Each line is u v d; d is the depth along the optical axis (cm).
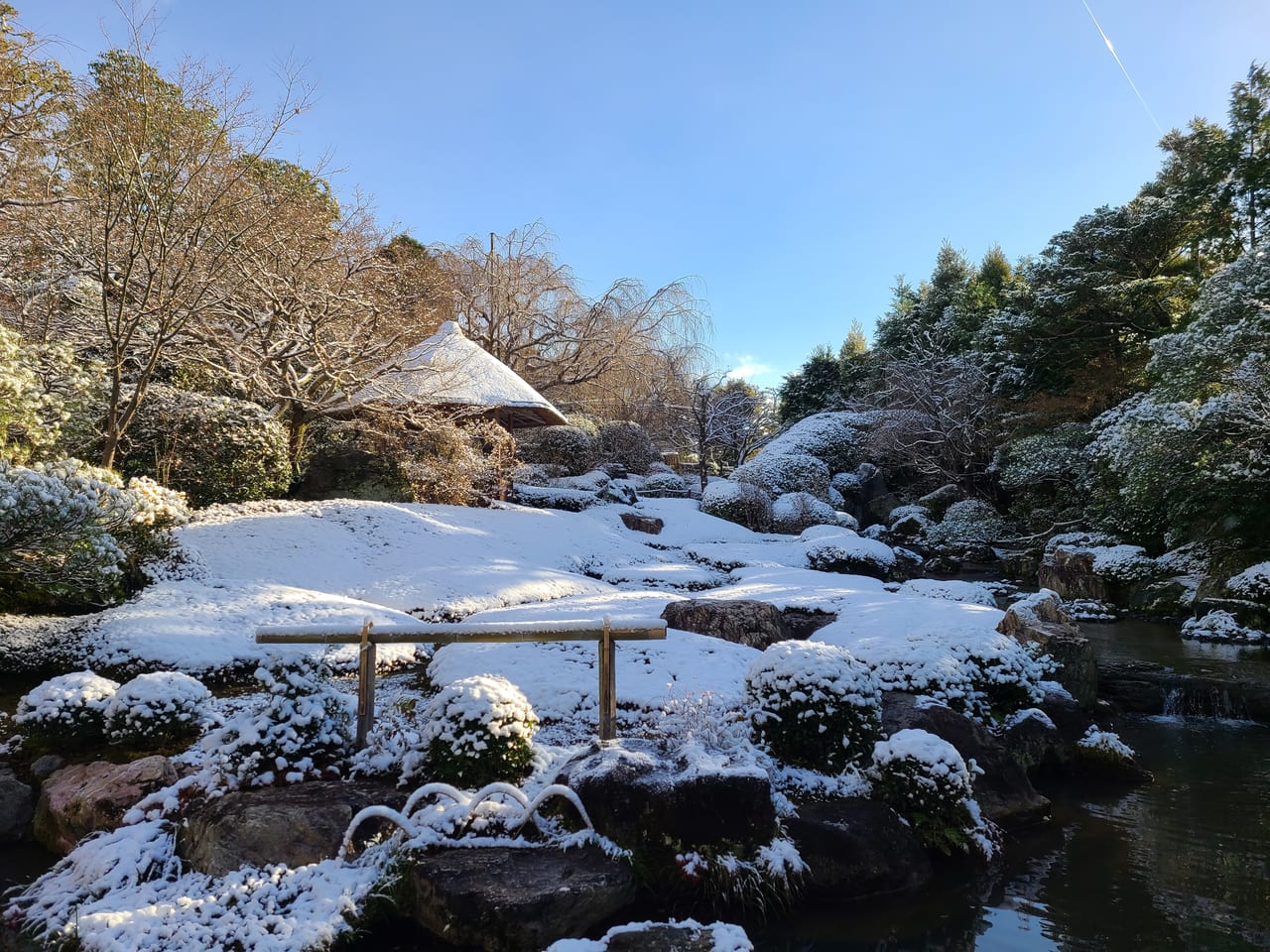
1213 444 1234
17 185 974
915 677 641
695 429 2859
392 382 1527
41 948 355
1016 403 2275
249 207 1170
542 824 425
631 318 2566
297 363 1525
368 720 504
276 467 1259
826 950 379
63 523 597
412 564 1103
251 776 457
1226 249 2036
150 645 664
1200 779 641
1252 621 1130
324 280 1398
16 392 713
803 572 1455
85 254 1059
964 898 432
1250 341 1241
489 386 1744
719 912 402
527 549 1362
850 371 3638
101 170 942
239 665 681
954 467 2414
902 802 483
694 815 418
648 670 677
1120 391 1945
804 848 435
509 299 2384
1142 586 1370
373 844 414
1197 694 857
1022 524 2059
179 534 1020
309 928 355
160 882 396
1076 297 2006
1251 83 1856
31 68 916
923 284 3881
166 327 982
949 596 1273
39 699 516
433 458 1544
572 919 366
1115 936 389
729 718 550
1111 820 550
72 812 456
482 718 460
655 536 1855
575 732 566
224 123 1084
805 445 2747
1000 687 669
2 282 1045
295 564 1012
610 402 2688
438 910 366
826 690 514
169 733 523
